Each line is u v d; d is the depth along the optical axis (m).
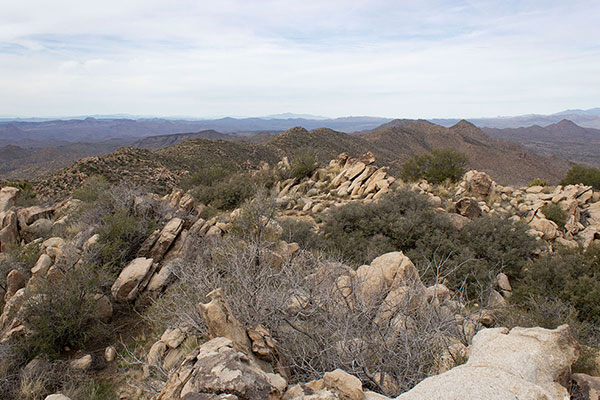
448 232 12.51
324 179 22.23
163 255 8.75
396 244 12.27
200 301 5.47
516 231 12.32
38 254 8.94
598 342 5.98
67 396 5.11
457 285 9.23
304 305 5.19
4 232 10.77
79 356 6.24
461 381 2.79
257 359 4.21
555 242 13.88
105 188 13.92
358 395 3.08
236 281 5.37
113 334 6.82
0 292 8.38
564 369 3.18
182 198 12.89
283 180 23.27
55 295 6.46
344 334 4.12
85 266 7.23
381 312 5.16
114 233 8.59
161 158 56.31
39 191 36.12
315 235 12.04
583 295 8.48
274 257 7.25
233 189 19.33
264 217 9.66
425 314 4.70
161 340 5.71
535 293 9.20
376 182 18.42
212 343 3.57
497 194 18.75
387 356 4.13
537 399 2.54
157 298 7.48
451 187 19.50
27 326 6.25
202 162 60.59
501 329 3.74
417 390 2.81
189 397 2.77
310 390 3.24
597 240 14.55
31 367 5.69
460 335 4.98
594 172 22.81
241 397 2.82
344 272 6.59
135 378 5.54
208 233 9.55
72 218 11.20
